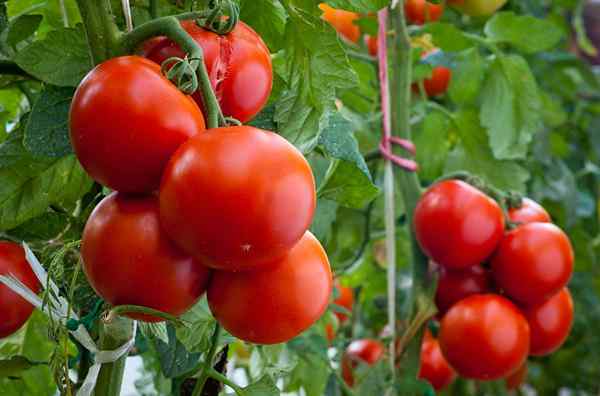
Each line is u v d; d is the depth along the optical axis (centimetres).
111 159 63
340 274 133
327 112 76
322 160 100
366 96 133
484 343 102
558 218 183
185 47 65
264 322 66
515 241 104
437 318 113
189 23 69
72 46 75
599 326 187
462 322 103
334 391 123
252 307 66
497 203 108
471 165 133
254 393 77
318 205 100
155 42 68
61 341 73
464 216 103
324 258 68
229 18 68
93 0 69
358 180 85
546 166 179
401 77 117
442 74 147
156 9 79
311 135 76
